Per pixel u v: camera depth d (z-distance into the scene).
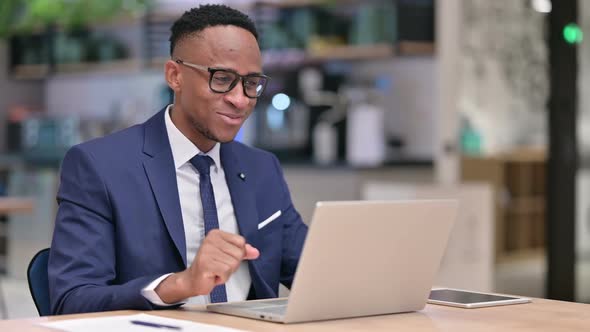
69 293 1.94
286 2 7.33
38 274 2.14
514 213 6.11
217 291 2.19
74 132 8.52
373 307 1.83
